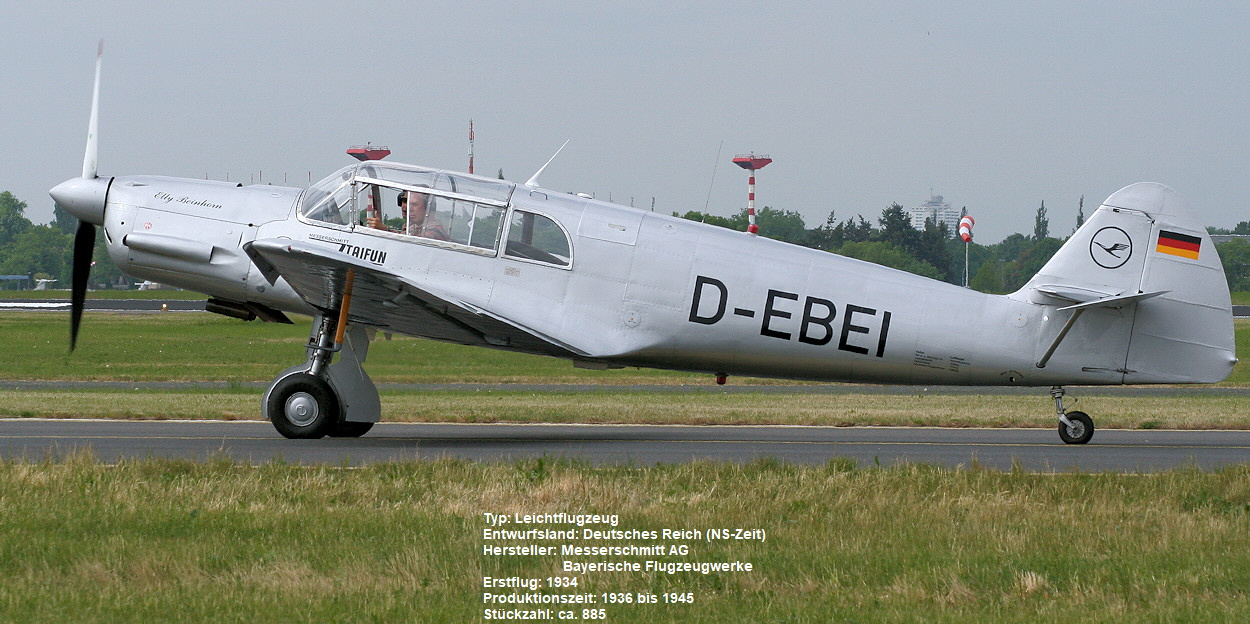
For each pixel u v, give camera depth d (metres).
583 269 45.78
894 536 26.19
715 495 30.72
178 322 166.00
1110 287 46.44
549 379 92.94
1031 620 20.00
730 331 46.31
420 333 48.09
